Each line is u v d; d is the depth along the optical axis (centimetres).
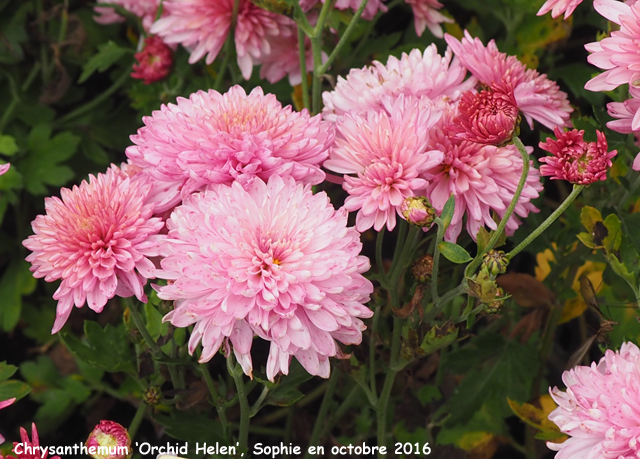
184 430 54
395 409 60
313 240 45
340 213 46
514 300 58
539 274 63
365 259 46
